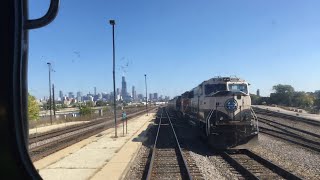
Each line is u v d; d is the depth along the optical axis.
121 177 14.62
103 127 41.47
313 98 96.75
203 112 25.64
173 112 85.81
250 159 19.42
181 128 40.47
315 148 21.98
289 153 20.94
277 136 29.48
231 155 21.36
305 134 31.61
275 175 14.85
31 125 43.12
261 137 29.59
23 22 2.71
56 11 2.81
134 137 30.62
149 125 46.41
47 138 27.98
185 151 22.67
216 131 22.95
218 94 23.58
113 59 30.67
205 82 25.78
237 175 15.29
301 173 15.26
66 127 39.97
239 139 22.73
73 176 14.61
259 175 14.91
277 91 104.81
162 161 19.23
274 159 18.91
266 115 59.78
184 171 16.36
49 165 17.17
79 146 24.73
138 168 17.42
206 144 25.33
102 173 15.20
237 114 23.31
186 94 46.75
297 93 101.69
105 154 20.78
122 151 22.02
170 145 26.25
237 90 25.34
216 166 17.66
